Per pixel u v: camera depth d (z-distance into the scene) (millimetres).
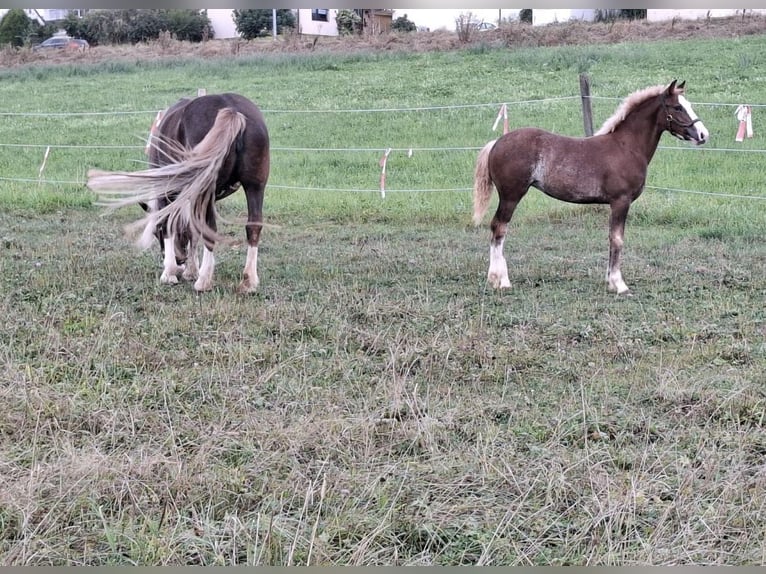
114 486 4219
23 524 3789
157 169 7449
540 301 8188
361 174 17500
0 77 32906
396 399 5332
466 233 12312
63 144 21297
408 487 4262
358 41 36719
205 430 4949
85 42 41719
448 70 29219
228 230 12680
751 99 21969
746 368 6199
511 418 5219
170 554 3674
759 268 9578
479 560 3672
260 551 3691
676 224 12844
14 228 12219
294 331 6969
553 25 36000
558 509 4133
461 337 6820
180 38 44594
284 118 23609
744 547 3816
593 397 5562
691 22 34438
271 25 44844
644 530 3951
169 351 6406
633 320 7523
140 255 10141
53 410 5129
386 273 9320
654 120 8648
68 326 6992
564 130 19953
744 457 4645
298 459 4645
